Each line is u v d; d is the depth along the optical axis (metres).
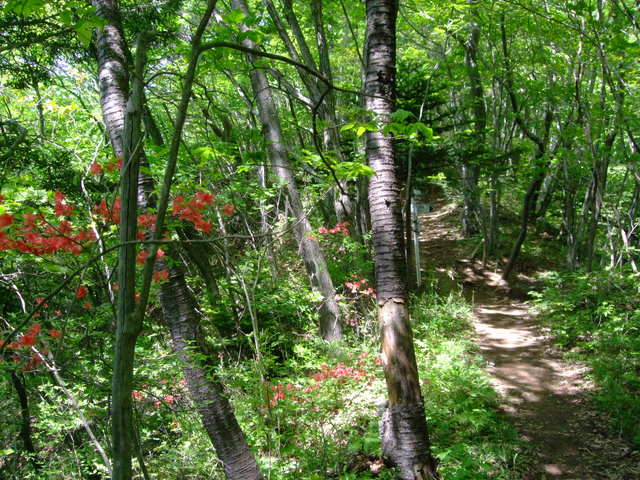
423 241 16.31
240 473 3.66
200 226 2.66
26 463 4.68
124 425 1.24
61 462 4.03
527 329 9.38
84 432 4.82
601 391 5.76
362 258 9.17
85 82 6.74
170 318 3.74
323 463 4.13
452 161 10.36
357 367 5.29
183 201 2.70
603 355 6.68
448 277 13.65
